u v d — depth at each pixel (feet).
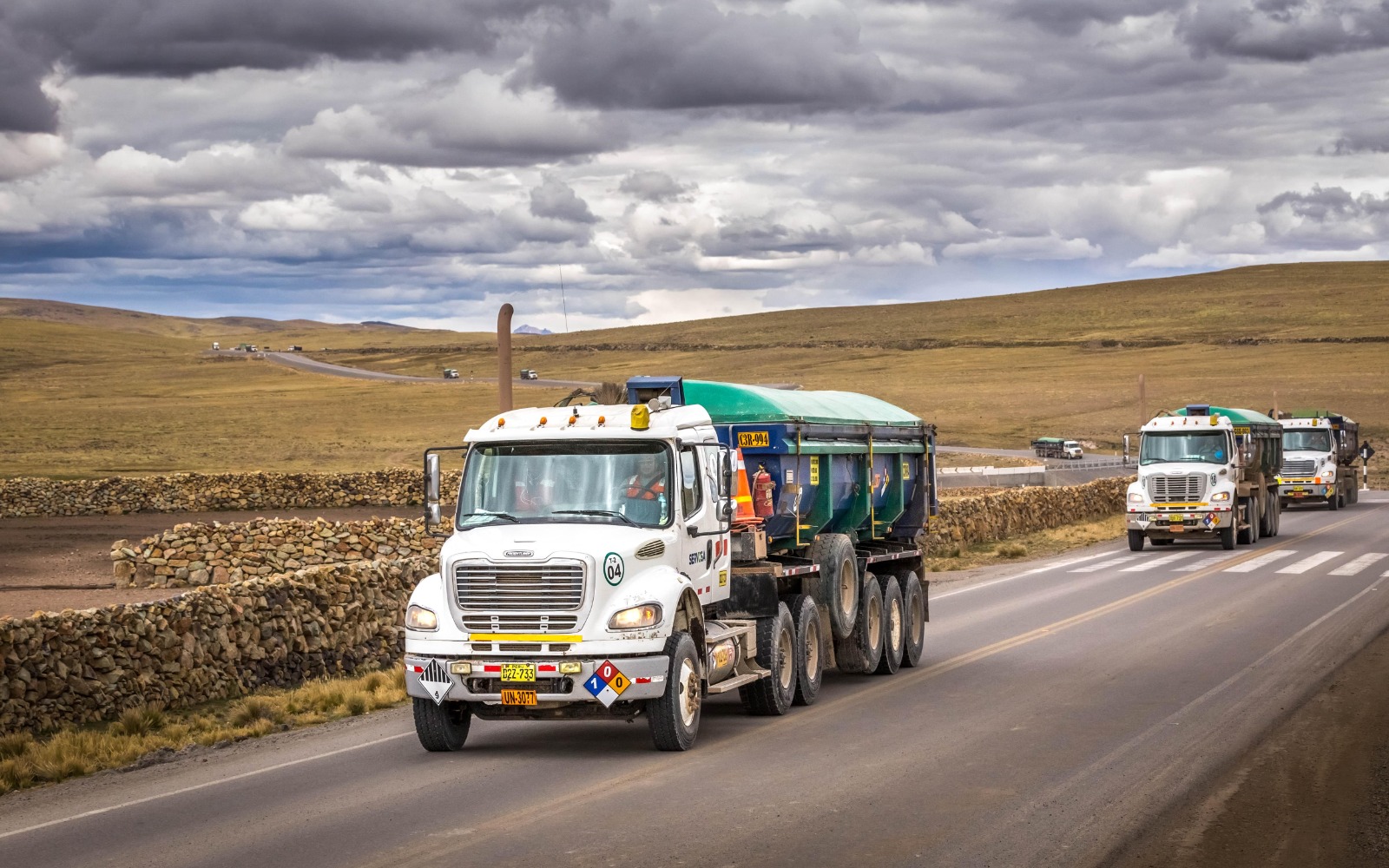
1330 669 46.70
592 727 40.16
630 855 24.36
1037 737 35.96
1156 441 108.27
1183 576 83.92
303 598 52.47
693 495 37.96
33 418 372.38
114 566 78.13
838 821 26.86
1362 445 168.96
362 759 35.37
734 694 47.70
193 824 27.94
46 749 36.73
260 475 133.59
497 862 24.00
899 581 53.42
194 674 46.09
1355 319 595.47
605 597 33.88
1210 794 29.04
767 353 636.07
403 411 401.08
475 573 34.12
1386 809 27.68
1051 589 78.43
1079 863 23.79
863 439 51.60
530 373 564.71
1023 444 336.08
